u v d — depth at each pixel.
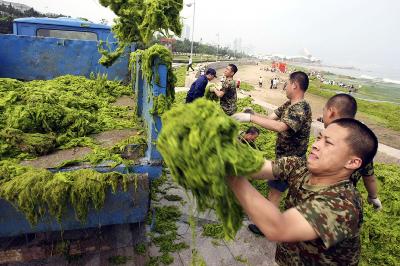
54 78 5.96
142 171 2.73
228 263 3.96
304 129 4.14
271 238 1.53
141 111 4.02
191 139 1.46
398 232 5.23
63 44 5.86
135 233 3.22
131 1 4.98
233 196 1.59
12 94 3.42
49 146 2.76
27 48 5.66
